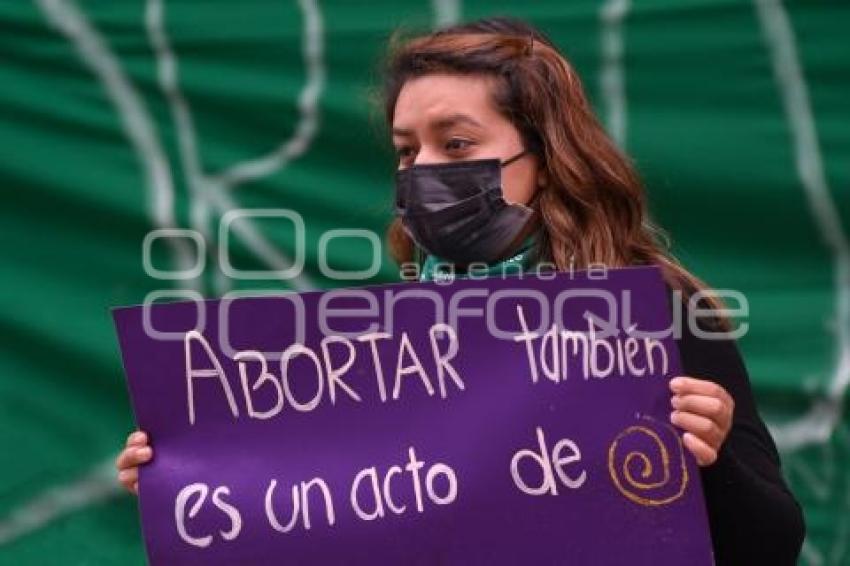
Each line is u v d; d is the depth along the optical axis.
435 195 8.13
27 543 13.73
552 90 8.21
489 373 7.78
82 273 13.72
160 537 7.71
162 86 13.66
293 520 7.71
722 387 7.80
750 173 13.55
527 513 7.61
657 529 7.50
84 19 13.62
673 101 13.57
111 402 13.77
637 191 8.41
